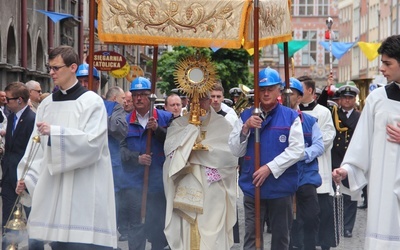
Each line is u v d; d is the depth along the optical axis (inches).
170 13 436.5
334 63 4165.8
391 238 321.1
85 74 473.1
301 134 412.2
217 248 436.8
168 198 443.5
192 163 440.8
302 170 496.4
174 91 710.5
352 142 329.4
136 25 437.4
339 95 682.2
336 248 560.4
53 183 362.9
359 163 327.6
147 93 480.1
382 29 2910.9
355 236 622.8
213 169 439.2
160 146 475.8
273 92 414.0
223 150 438.9
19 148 488.1
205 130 442.3
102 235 364.2
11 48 1112.8
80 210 361.4
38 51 1283.2
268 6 439.8
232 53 1370.6
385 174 321.1
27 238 397.1
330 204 538.0
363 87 1359.5
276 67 3609.7
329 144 539.8
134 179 474.9
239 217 693.3
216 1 432.8
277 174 408.5
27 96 489.7
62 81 362.3
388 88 324.2
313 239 504.4
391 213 320.8
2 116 571.2
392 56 316.2
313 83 548.1
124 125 470.6
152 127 470.9
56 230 362.3
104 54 934.4
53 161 351.3
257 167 412.5
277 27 454.6
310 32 4205.2
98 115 361.1
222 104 562.6
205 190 438.9
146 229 483.5
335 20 4202.8
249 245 422.9
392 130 319.6
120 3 436.1
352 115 650.2
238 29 431.5
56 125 361.7
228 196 443.8
